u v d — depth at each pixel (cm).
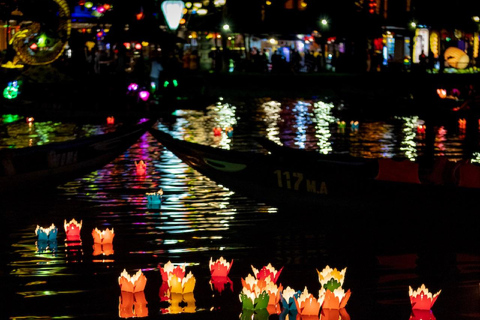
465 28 5338
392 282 872
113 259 957
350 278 888
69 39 3562
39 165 1416
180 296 812
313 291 844
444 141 2186
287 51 6312
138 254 982
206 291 830
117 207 1273
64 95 3178
